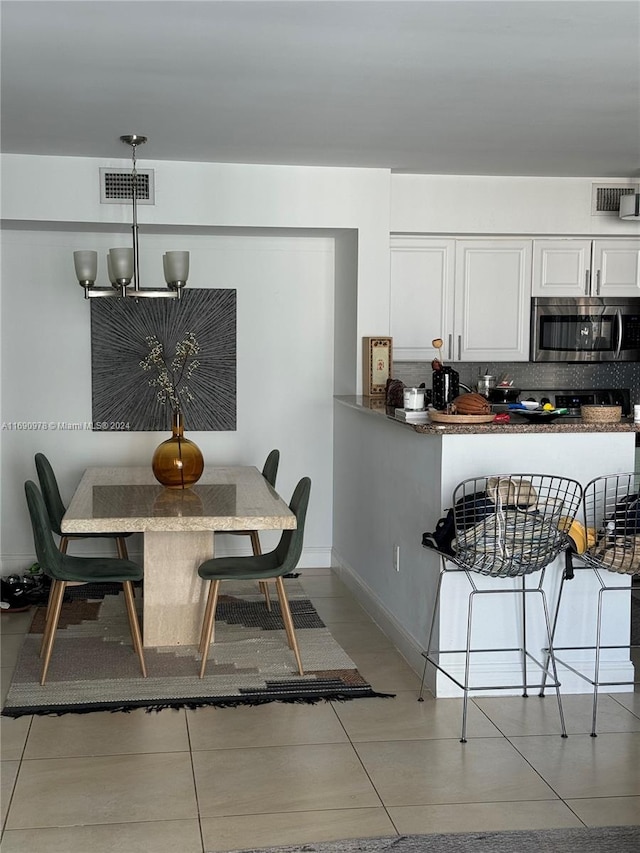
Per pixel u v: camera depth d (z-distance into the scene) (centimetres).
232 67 352
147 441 603
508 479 382
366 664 445
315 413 623
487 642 408
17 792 313
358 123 441
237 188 540
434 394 459
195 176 534
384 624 494
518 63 347
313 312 616
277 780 323
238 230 566
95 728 367
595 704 364
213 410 610
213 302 602
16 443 591
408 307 603
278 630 493
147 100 401
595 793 316
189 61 345
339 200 550
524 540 364
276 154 512
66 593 561
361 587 547
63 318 588
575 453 409
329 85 377
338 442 613
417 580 437
